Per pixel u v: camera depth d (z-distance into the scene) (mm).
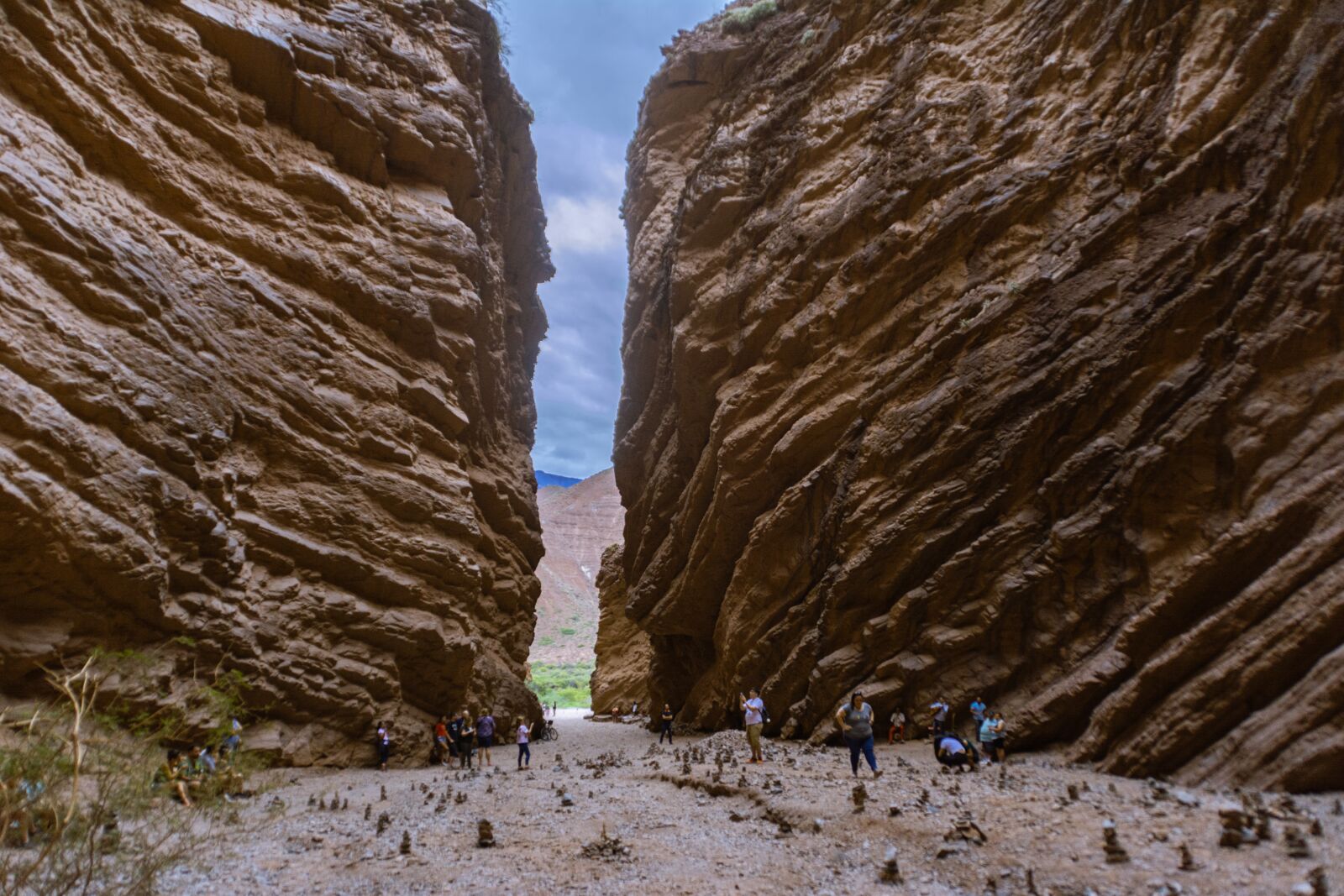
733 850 7039
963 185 17359
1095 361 14125
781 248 20062
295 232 16172
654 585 22859
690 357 21391
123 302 11992
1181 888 5125
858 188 19062
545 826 8438
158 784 6957
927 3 19891
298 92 16844
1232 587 10484
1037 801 7672
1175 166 14500
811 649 16344
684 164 27109
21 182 11039
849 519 16266
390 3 20422
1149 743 9445
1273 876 5168
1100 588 12969
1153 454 12773
